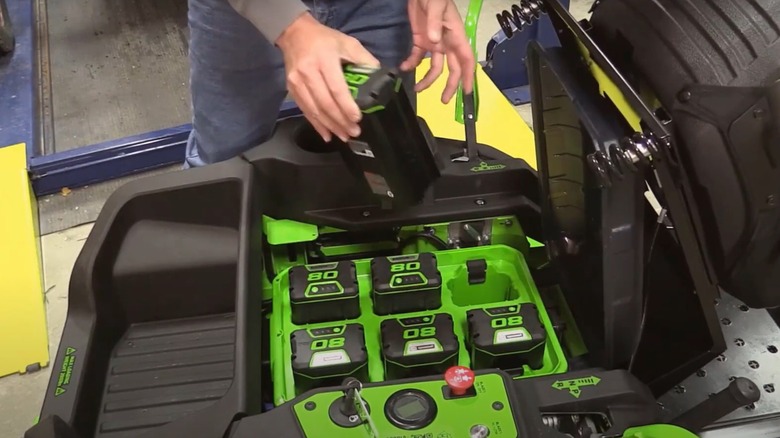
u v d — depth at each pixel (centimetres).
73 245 175
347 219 116
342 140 97
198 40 122
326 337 99
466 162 120
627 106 79
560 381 89
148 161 192
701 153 80
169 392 98
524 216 119
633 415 88
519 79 215
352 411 81
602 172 79
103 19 252
